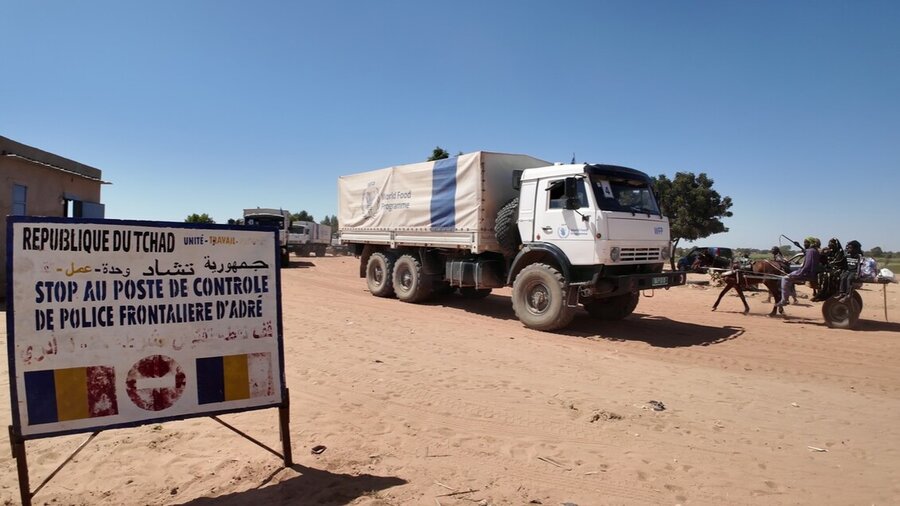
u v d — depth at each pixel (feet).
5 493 12.35
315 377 22.12
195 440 15.52
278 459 14.11
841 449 15.69
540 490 12.75
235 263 12.36
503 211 38.88
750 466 14.38
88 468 13.71
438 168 43.68
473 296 50.47
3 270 41.06
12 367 10.31
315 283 66.23
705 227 92.63
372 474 13.37
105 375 11.01
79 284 10.85
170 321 11.65
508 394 20.26
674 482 13.33
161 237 11.60
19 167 44.96
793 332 35.47
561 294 33.50
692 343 31.91
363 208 53.36
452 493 12.43
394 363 24.67
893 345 31.40
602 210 32.17
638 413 18.47
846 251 38.86
